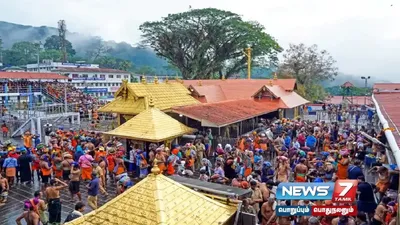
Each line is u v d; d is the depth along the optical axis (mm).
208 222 6539
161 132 21516
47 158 18250
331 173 14789
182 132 22828
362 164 19859
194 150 20453
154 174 7012
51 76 63969
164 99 29094
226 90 42969
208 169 17703
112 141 23344
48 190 13336
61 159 18562
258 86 42750
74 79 94250
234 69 92312
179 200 6672
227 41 87812
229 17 88688
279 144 21859
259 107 33844
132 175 19938
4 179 16094
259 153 19453
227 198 7766
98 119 42500
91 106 53094
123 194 6867
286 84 44125
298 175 14984
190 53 91250
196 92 37281
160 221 5945
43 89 56688
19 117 38031
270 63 91938
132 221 6227
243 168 16625
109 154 19359
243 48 87000
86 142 21188
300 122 31344
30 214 11523
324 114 50156
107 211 6660
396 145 8648
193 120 26734
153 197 6480
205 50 87188
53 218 13211
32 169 19453
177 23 87812
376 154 19375
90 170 18172
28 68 114250
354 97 69500
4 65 158625
